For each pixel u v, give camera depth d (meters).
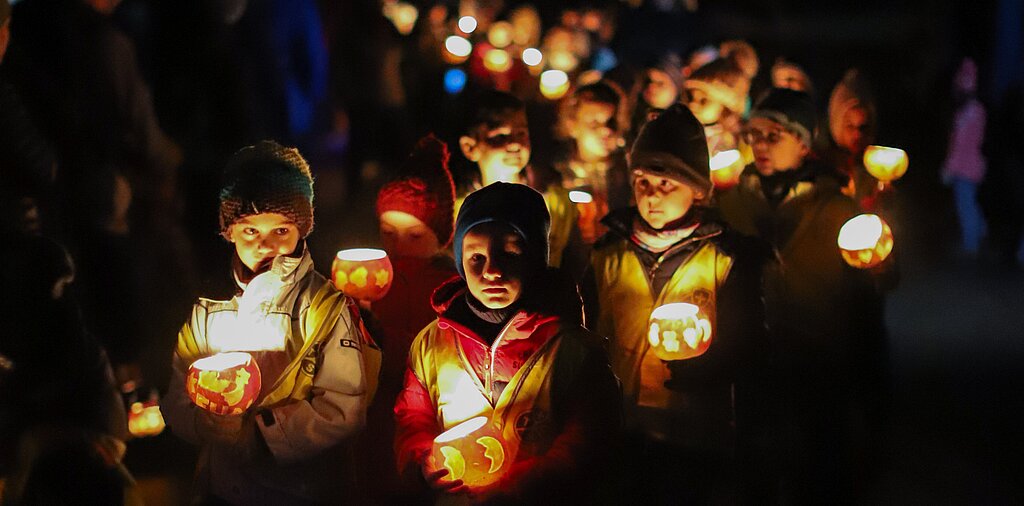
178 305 9.74
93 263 8.35
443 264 6.08
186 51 11.22
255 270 4.74
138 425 6.53
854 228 6.73
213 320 4.79
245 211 4.61
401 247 6.06
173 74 11.25
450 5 19.33
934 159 16.06
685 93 8.48
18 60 7.84
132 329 8.59
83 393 4.85
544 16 22.12
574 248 7.45
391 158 15.76
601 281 5.87
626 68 10.93
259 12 14.04
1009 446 8.54
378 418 5.66
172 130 11.22
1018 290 13.63
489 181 7.23
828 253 7.05
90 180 8.25
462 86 15.69
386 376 5.80
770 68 11.25
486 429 4.32
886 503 7.41
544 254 4.60
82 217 8.23
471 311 4.64
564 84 11.01
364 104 15.62
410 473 4.59
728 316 5.59
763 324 5.65
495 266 4.47
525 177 7.51
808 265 7.08
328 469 4.74
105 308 8.42
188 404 4.75
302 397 4.68
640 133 5.75
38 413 4.78
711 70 8.34
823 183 7.14
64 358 4.80
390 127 15.73
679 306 5.44
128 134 9.24
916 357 10.91
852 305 7.09
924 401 9.60
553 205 7.41
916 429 8.93
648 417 5.71
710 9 20.59
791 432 6.95
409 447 4.63
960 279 14.34
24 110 5.32
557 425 4.59
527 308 4.56
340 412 4.67
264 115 14.21
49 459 4.79
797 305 7.09
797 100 7.17
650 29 21.61
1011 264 15.15
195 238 10.98
